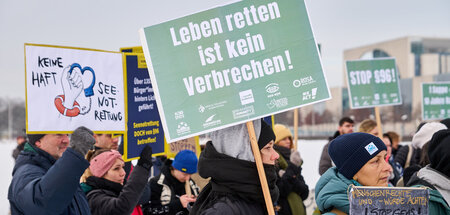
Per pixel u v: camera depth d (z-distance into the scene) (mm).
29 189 2387
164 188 4121
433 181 2182
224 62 2258
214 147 2146
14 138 37375
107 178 3330
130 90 3191
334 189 2027
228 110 2219
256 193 2062
